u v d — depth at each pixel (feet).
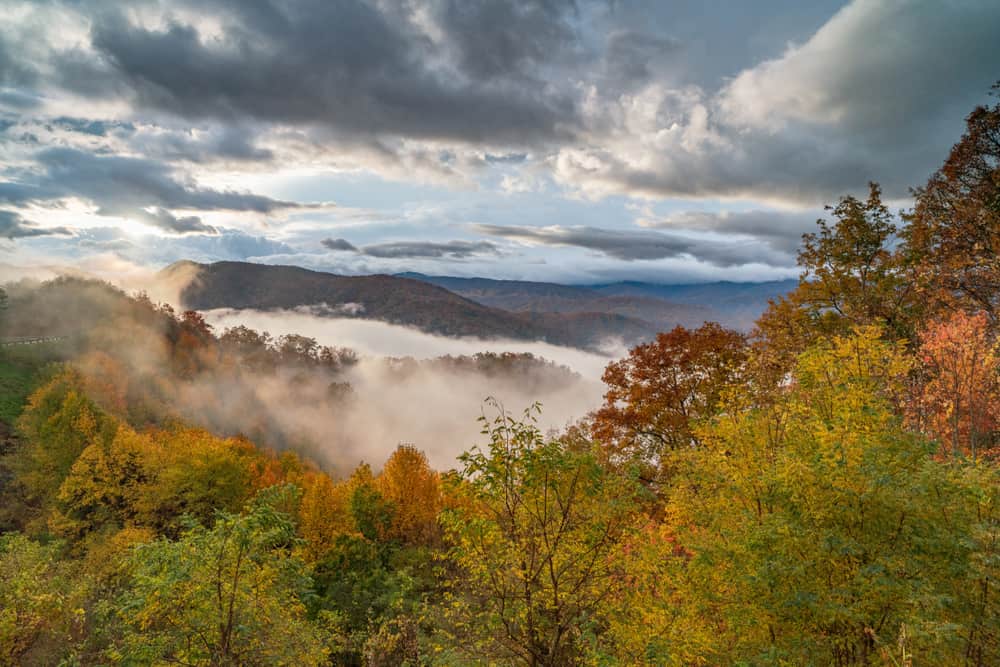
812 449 26.61
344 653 54.24
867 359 31.35
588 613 28.32
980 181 74.59
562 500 27.22
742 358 66.49
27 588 46.34
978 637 22.65
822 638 23.73
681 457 35.22
